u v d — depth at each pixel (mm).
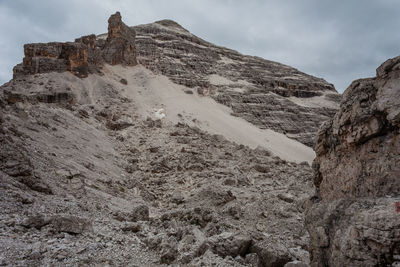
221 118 75188
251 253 10539
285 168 40688
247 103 90875
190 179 32000
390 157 7941
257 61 132750
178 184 31141
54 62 67062
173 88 86438
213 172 34156
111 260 9312
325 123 11398
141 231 13359
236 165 38656
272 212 21922
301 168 43125
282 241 15875
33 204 12797
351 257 6879
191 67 106000
